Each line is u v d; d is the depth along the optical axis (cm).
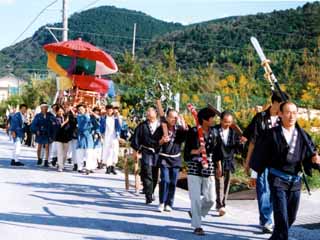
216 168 985
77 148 1641
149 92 1869
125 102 2669
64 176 1552
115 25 12712
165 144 1046
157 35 11881
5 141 3141
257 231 894
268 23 7806
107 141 1645
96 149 1644
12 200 1122
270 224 878
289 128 730
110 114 1659
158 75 2878
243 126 1572
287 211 733
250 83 2416
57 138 1662
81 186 1366
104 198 1198
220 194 1013
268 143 727
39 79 5431
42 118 1797
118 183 1446
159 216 1008
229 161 1006
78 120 1630
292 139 725
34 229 873
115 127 1659
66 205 1092
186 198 1231
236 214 1050
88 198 1189
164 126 1038
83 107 1650
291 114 722
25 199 1141
